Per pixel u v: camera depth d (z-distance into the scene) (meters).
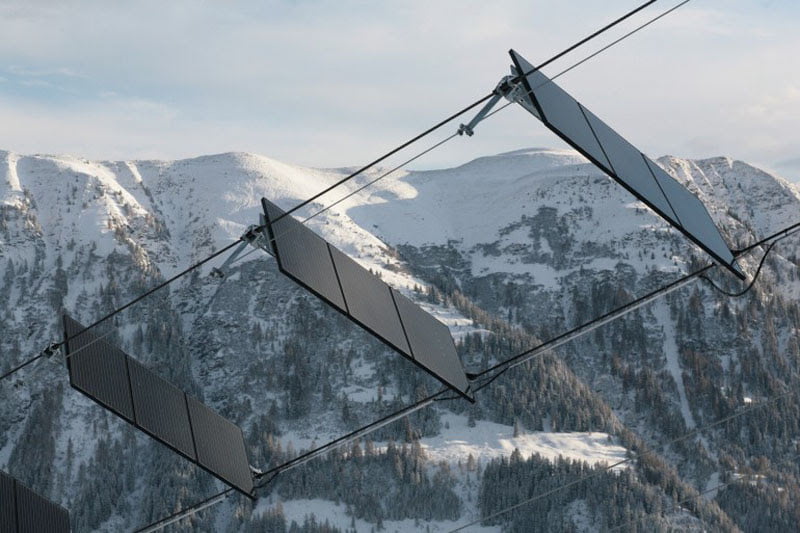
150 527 30.33
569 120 27.56
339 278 28.20
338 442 29.69
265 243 26.73
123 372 29.66
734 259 29.47
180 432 29.95
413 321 30.23
